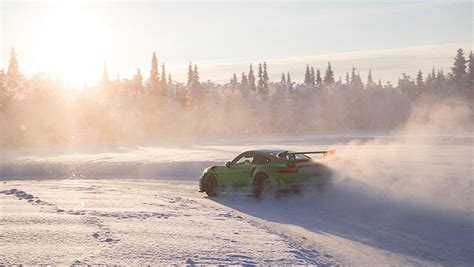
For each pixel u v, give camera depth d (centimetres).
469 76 10244
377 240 833
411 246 789
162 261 644
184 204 1172
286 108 9269
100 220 911
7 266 605
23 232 795
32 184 1814
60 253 670
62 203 1148
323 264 675
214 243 749
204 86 10025
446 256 728
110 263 628
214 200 1361
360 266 677
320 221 1006
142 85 10262
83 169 2459
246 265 639
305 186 1271
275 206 1219
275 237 812
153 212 1022
